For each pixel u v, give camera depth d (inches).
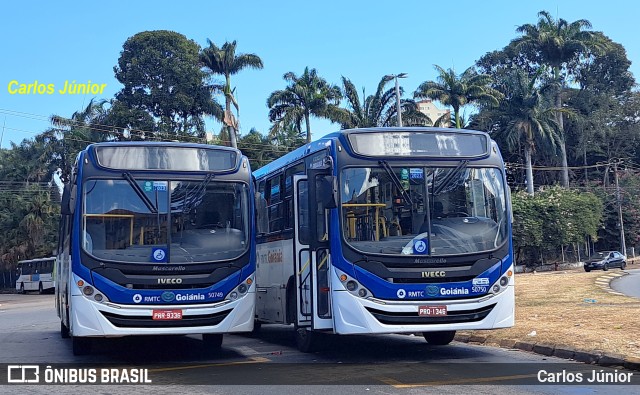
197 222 469.1
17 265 2625.5
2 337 721.0
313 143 501.7
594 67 3041.3
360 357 486.3
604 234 2874.0
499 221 460.4
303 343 526.3
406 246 439.5
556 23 2490.2
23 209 2504.9
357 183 446.9
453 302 438.0
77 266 445.1
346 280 434.6
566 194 2326.5
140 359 503.5
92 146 469.4
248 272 473.7
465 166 461.4
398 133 461.4
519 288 1102.4
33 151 2657.5
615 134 2883.9
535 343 497.0
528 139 2226.9
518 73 2241.6
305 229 496.1
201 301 455.5
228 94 1980.8
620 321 562.9
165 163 473.7
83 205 453.4
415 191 450.0
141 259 449.7
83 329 439.2
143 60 2053.4
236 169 489.4
